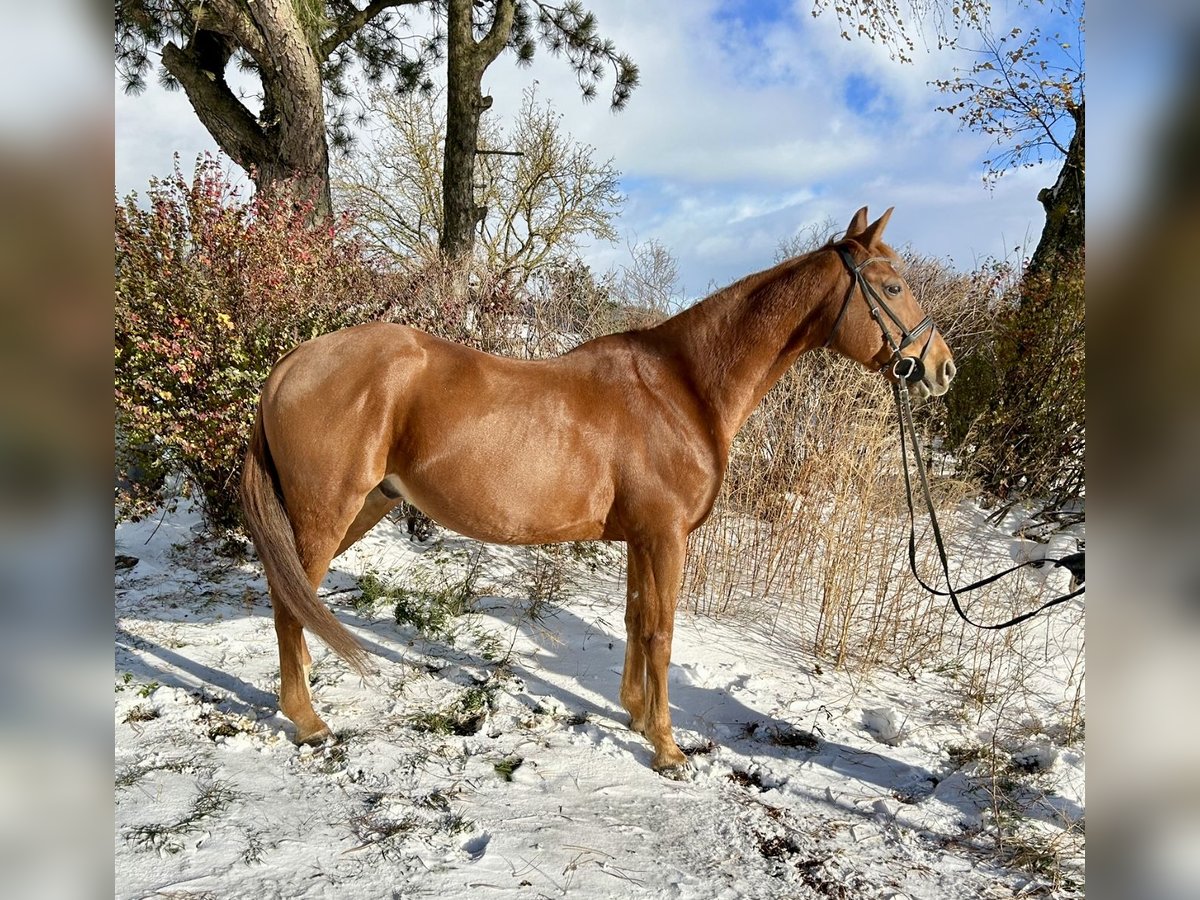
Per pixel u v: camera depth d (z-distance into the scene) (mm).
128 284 4305
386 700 3371
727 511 5422
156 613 4090
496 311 5738
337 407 2811
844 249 3096
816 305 3098
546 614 4477
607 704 3547
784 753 3244
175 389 4453
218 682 3402
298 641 2971
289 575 2760
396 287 5879
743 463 5629
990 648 4070
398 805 2561
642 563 3064
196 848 2232
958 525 6035
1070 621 4840
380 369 2840
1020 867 2533
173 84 9562
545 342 5805
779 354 3164
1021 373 6414
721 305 3170
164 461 4672
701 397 3094
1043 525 6102
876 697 3852
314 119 7270
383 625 4145
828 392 5531
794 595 5035
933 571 5059
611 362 3080
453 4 8719
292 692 2963
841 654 4168
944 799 2932
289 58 6859
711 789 2916
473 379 2912
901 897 2326
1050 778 3098
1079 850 2605
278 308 4664
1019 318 6559
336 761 2830
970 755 3287
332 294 5129
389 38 11680
